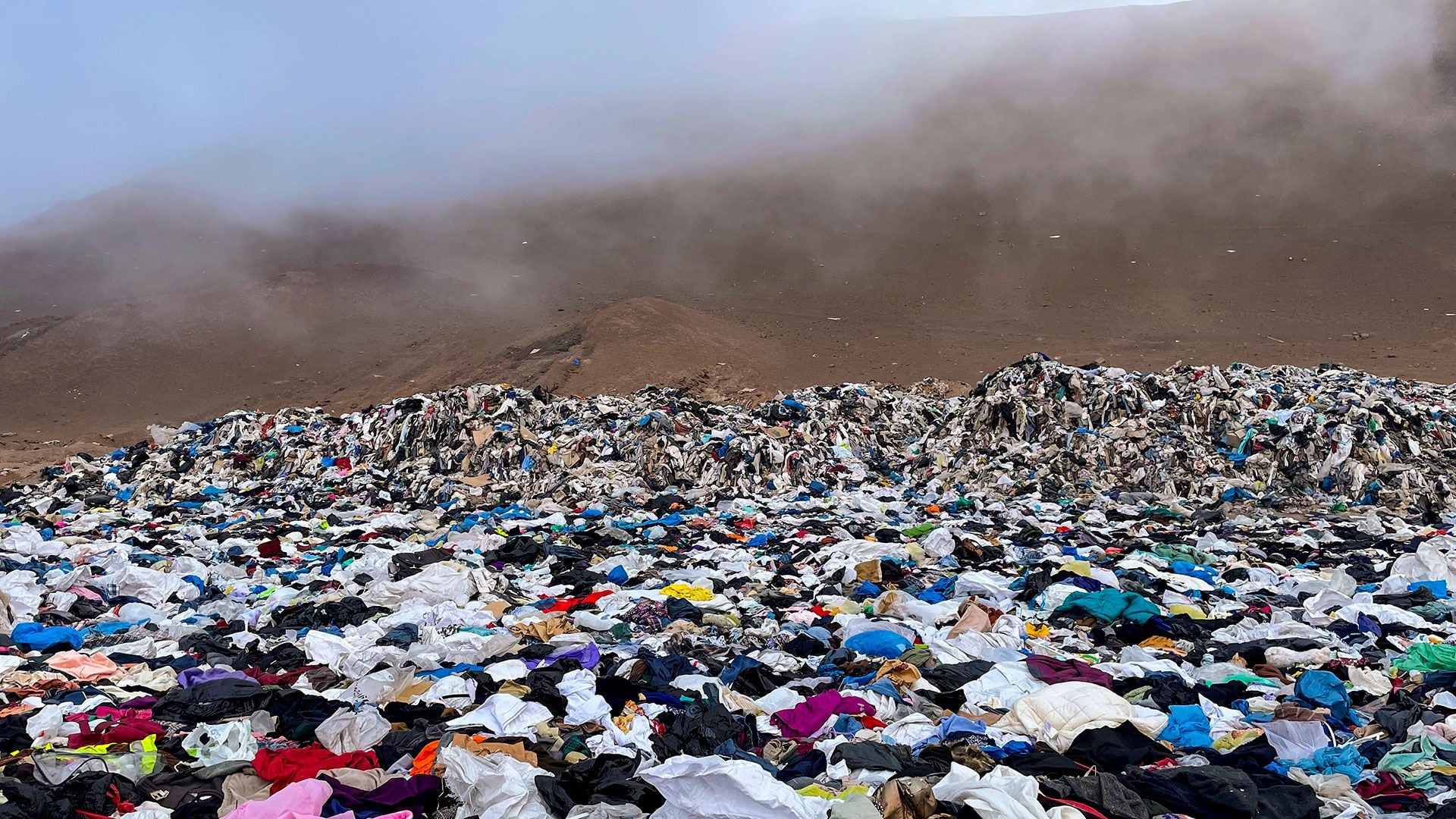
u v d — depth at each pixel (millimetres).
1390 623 11133
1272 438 21609
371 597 13047
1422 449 21016
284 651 10969
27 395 55156
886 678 9453
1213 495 20391
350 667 10305
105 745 8047
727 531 17703
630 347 50656
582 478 22750
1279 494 20234
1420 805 7051
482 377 50031
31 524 18859
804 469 23078
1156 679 9359
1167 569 14250
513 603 13148
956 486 22000
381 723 8414
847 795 7035
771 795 6730
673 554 15852
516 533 17641
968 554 15133
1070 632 11508
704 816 6723
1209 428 22984
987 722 8664
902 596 12211
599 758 7715
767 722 8750
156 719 8797
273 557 16062
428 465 23703
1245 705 8938
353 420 26141
